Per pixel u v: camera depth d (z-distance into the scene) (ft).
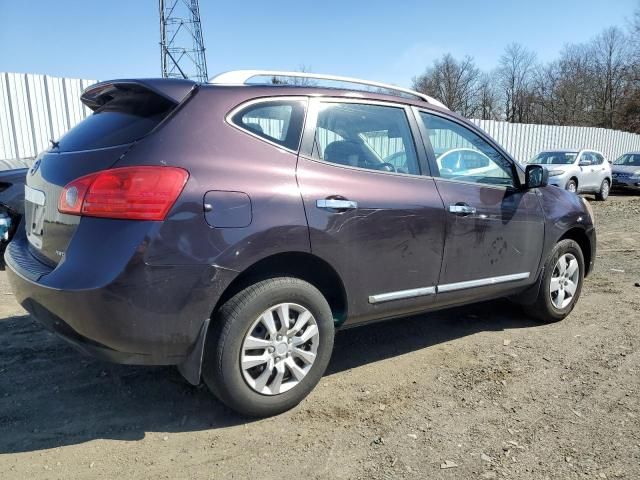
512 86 206.39
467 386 11.22
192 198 8.28
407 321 15.31
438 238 11.52
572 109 187.21
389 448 8.86
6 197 20.27
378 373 11.79
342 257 9.96
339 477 8.09
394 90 12.17
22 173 20.88
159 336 8.21
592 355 12.98
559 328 14.90
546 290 14.65
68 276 7.96
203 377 9.21
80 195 8.22
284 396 9.67
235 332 8.90
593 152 57.67
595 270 22.11
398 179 11.11
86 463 8.26
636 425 9.74
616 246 27.86
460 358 12.71
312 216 9.45
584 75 188.44
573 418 9.96
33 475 7.91
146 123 8.89
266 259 9.27
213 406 10.09
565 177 51.96
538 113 200.34
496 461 8.56
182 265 8.19
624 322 15.43
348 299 10.31
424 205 11.24
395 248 10.77
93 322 7.91
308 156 9.90
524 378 11.65
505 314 16.05
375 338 13.93
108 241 7.91
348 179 10.21
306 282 9.73
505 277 13.32
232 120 9.22
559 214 14.65
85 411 9.78
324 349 10.08
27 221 10.59
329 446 8.89
